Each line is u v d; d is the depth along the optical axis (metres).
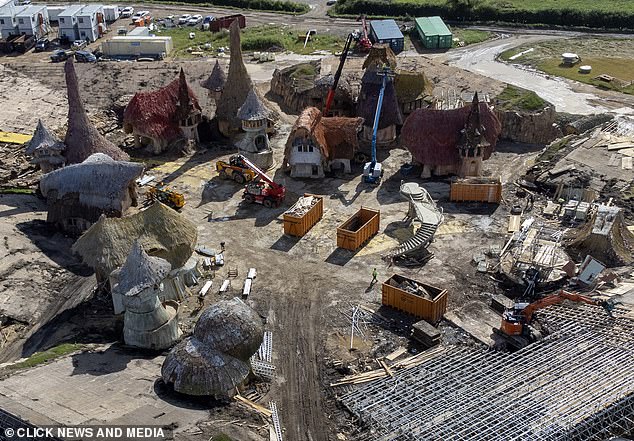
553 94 117.44
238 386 52.78
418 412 49.03
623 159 88.25
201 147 100.56
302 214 76.81
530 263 66.00
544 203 82.06
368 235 75.88
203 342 52.25
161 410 47.12
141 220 65.62
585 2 170.62
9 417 44.16
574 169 86.00
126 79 122.44
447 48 146.00
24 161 94.56
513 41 150.12
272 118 105.81
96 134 87.31
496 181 82.06
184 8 184.50
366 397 52.34
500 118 102.88
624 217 76.69
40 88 119.81
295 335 61.16
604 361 52.91
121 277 56.78
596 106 111.44
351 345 59.53
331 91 97.44
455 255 72.38
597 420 46.12
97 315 64.25
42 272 69.69
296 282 68.81
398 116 98.69
